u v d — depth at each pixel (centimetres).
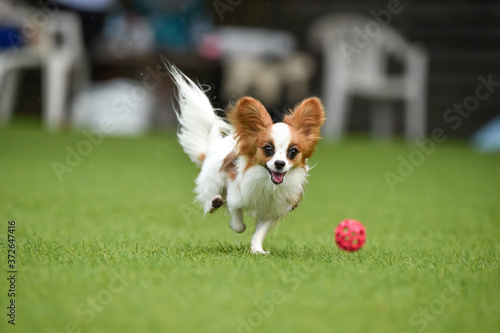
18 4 1977
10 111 2106
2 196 1116
